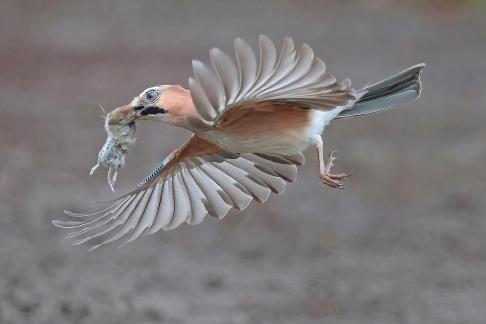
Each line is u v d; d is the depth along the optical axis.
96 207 15.79
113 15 34.88
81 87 24.88
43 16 34.69
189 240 14.68
